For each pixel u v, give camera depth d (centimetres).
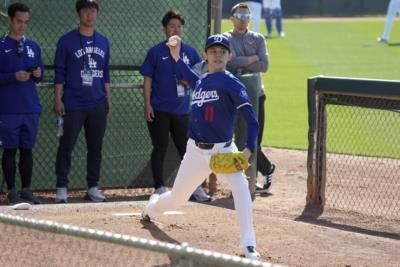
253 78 2381
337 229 2050
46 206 2112
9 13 2197
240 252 1686
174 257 999
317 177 2322
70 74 2277
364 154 2988
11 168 2230
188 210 2116
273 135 3644
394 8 7706
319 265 1642
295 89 5050
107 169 2536
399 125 3509
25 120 2212
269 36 8531
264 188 2542
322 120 2312
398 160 2931
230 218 2020
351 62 6306
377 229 2102
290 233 1919
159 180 2372
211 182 2478
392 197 2403
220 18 2622
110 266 1241
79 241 1370
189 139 1691
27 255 1373
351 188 2511
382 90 2164
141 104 2550
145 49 2550
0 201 2320
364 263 1675
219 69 1644
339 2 11394
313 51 7156
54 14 2438
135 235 1800
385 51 7044
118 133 2534
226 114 1636
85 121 2316
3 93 2191
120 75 2527
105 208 2119
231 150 1658
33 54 2233
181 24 2338
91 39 2286
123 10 2512
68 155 2303
